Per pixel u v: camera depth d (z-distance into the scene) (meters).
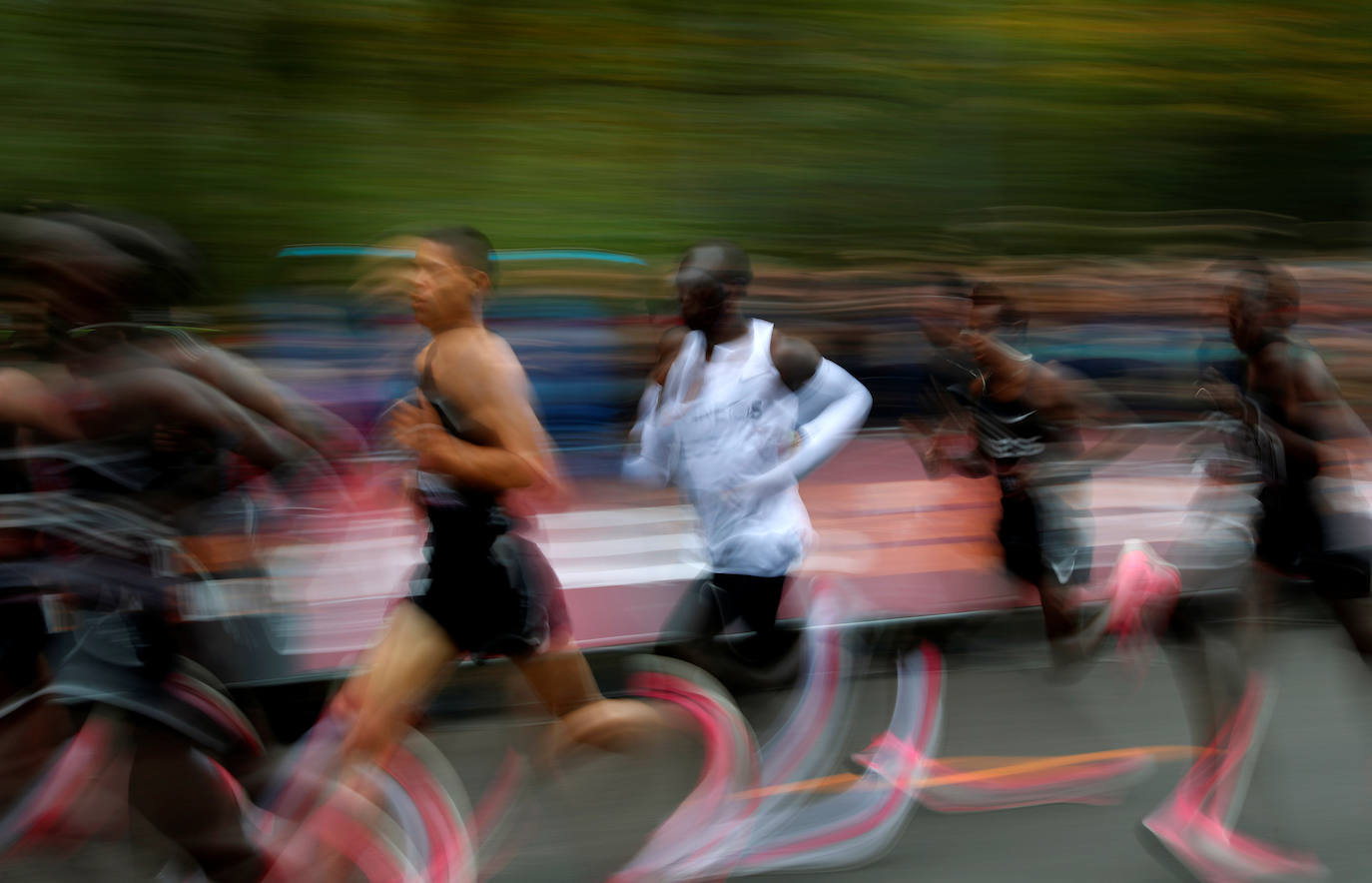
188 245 3.13
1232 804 3.99
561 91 8.27
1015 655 5.45
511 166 7.93
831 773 4.13
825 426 3.85
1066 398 4.84
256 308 6.40
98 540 2.91
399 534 4.65
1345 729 4.77
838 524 6.13
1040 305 8.09
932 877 3.79
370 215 7.55
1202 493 4.41
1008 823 4.12
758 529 3.88
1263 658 4.18
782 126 8.62
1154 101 9.62
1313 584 4.19
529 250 7.46
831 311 7.66
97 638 2.93
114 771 3.32
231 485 3.13
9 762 3.27
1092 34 9.50
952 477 6.86
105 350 2.89
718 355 3.89
